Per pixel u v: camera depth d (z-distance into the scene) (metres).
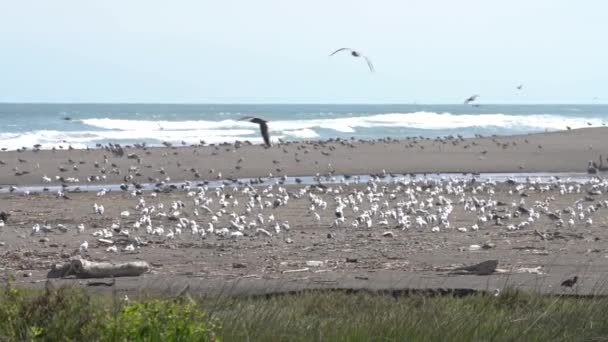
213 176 53.16
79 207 38.50
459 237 28.80
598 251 25.45
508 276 20.66
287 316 14.52
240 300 16.16
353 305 16.47
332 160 60.50
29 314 11.84
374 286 19.23
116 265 21.27
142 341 10.88
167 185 47.59
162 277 20.97
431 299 16.83
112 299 14.73
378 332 13.66
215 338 11.16
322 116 177.50
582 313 15.31
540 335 13.98
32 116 157.62
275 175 54.31
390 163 59.94
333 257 24.44
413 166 59.06
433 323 14.18
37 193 44.22
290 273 21.64
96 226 32.31
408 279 20.38
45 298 12.09
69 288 13.34
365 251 25.58
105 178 50.72
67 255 25.23
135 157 58.59
